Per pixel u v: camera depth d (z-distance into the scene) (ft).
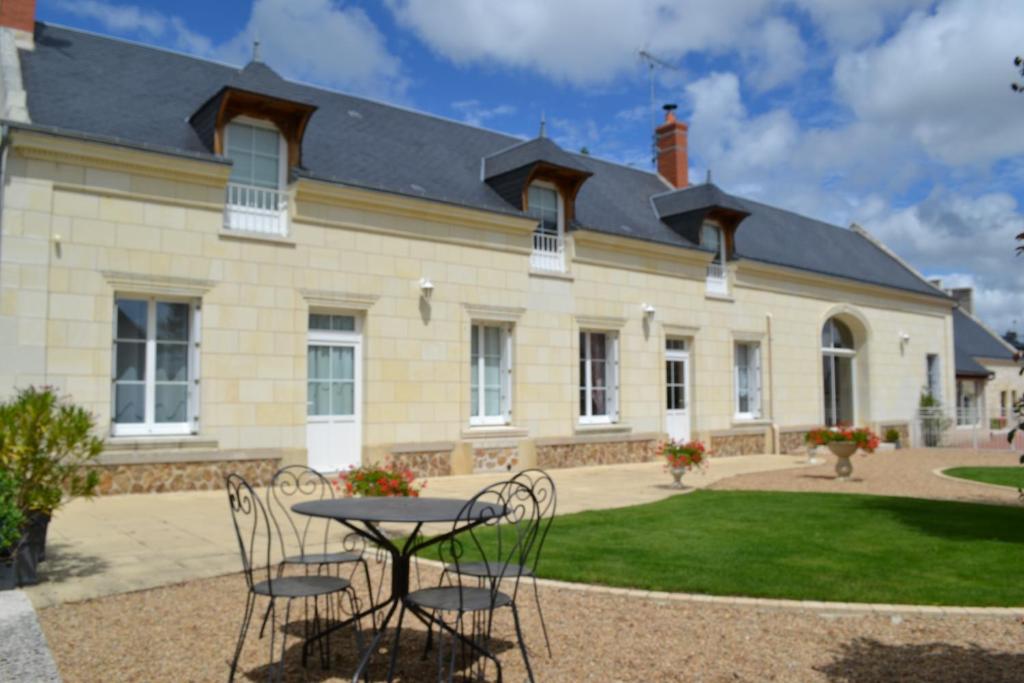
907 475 47.14
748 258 60.64
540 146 47.14
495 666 14.42
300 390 37.96
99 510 29.96
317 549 23.65
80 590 18.76
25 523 18.85
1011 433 13.82
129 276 33.42
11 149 30.96
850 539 25.61
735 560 22.40
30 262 31.19
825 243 77.20
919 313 79.56
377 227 40.83
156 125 36.70
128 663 14.25
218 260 35.88
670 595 18.84
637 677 13.88
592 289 50.70
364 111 49.08
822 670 14.19
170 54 43.37
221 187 35.91
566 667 14.40
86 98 36.01
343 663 14.60
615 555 22.98
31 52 37.22
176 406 35.47
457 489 37.81
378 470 25.71
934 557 22.88
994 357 98.73
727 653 15.10
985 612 17.29
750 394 62.95
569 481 43.01
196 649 15.08
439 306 43.11
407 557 14.06
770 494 37.29
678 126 70.54
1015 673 13.97
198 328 35.37
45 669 13.79
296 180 37.83
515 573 15.14
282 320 37.63
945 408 79.25
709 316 58.29
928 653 15.07
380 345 40.91
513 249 46.42
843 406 73.77
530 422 47.06
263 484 36.63
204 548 23.47
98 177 32.83
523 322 46.93
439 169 47.21
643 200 61.67
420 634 16.42
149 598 18.47
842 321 72.79
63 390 31.68
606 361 52.65
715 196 57.11
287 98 36.94
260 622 16.88
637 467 50.65
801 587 19.35
